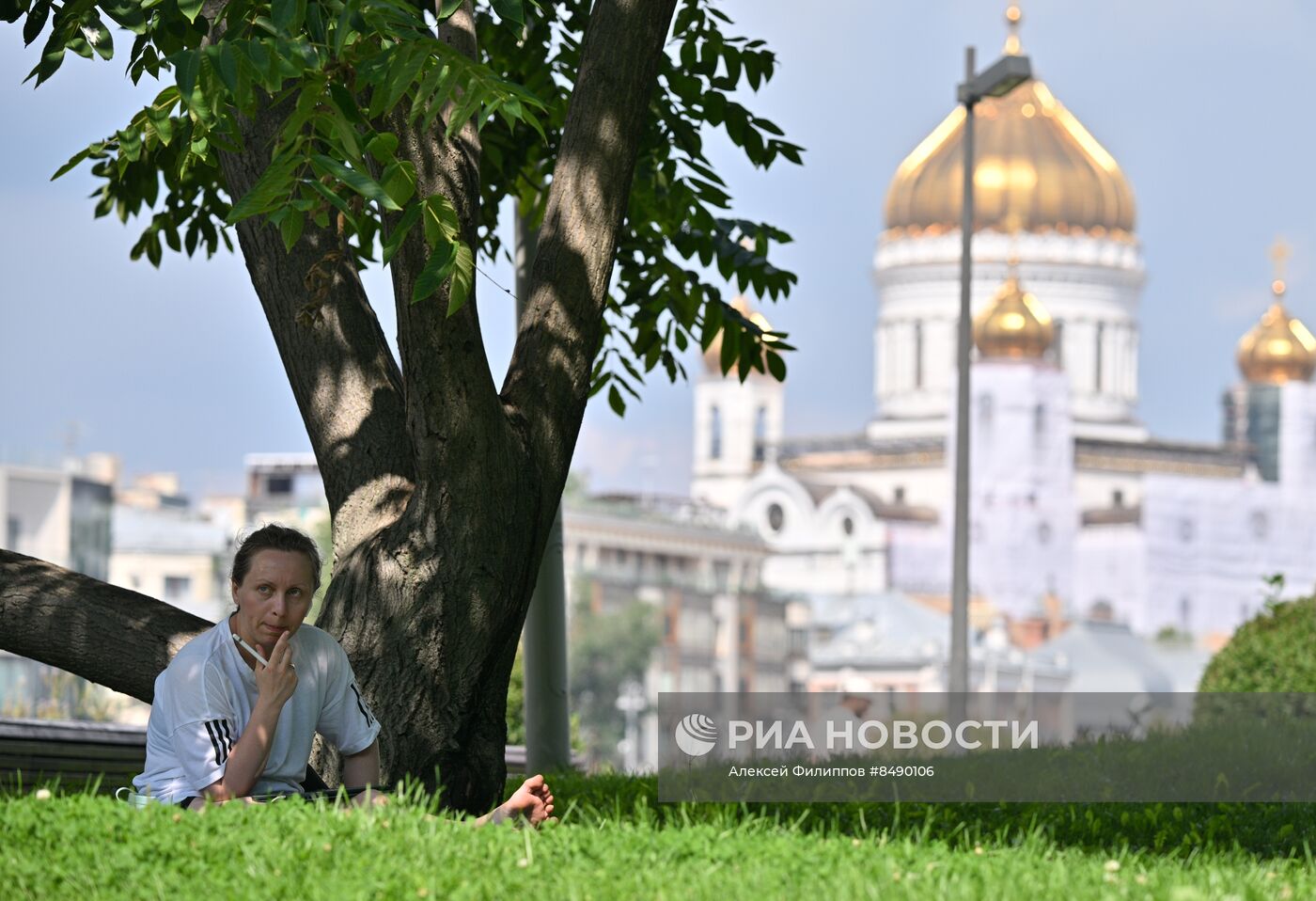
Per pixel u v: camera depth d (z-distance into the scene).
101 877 9.98
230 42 12.36
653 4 15.48
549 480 15.16
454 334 14.33
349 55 12.71
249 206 12.21
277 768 12.49
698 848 11.60
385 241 13.47
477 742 14.86
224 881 9.95
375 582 14.81
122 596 15.72
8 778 18.80
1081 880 11.20
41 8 16.42
